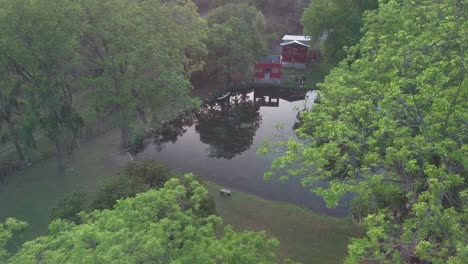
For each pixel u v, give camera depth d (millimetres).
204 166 37344
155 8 35781
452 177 13695
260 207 30484
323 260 24703
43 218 28203
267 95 55031
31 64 29812
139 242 12336
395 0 25484
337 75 24547
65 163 35812
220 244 14008
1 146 37500
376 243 13289
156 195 14641
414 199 17094
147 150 40406
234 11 54875
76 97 42719
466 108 16203
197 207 15719
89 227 12641
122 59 32781
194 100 37375
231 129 45688
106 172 34469
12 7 28250
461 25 19047
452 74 17031
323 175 16359
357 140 16750
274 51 64938
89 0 32031
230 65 51469
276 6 72875
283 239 26703
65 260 12328
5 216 28438
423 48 18453
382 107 17359
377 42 25750
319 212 30000
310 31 52031
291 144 16781
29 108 31906
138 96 35844
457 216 13281
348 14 48844
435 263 12539
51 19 29047
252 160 38594
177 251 13289
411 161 13875
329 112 20188
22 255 12625
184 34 37656
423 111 16250
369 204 19422
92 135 40594
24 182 32969
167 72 34000
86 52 35688
